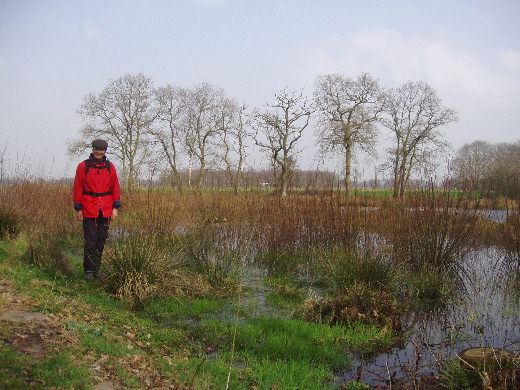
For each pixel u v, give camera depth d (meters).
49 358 3.29
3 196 8.38
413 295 6.68
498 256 9.43
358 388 3.83
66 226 9.68
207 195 10.58
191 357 4.27
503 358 3.93
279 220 8.72
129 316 5.22
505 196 10.29
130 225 8.02
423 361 4.44
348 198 9.21
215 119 37.31
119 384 3.18
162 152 36.44
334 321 5.53
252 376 3.91
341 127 34.47
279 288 6.78
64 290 5.60
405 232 8.09
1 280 5.21
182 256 7.17
